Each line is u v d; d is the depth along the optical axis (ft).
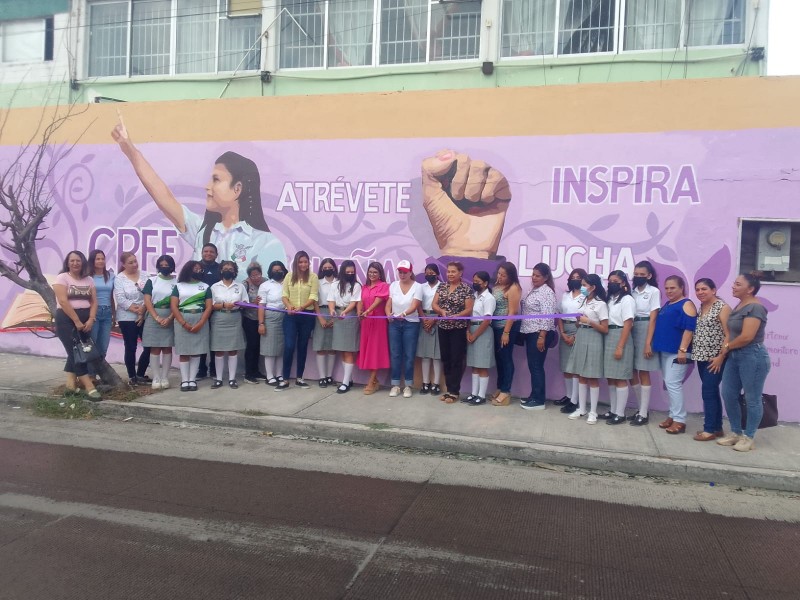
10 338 35.32
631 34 32.07
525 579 12.91
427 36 34.88
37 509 15.88
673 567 13.60
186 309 27.07
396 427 22.85
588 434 22.41
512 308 25.57
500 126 27.86
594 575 13.15
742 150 25.14
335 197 30.07
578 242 26.99
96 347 26.16
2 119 35.14
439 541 14.60
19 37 40.96
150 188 32.83
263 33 36.91
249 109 31.27
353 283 28.02
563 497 17.75
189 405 25.35
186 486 17.76
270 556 13.62
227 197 31.68
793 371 24.63
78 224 34.06
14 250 26.17
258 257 31.30
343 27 36.14
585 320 23.35
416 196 28.96
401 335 27.35
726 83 25.26
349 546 14.20
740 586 12.83
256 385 28.94
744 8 30.50
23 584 12.20
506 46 33.73
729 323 20.66
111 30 39.83
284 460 20.42
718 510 17.08
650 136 26.12
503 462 20.90
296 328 28.84
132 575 12.66
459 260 28.40
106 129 33.50
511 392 27.63
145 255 33.04
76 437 22.41
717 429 21.90
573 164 26.99
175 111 32.37
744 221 25.18
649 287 23.30
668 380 22.86
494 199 27.94
